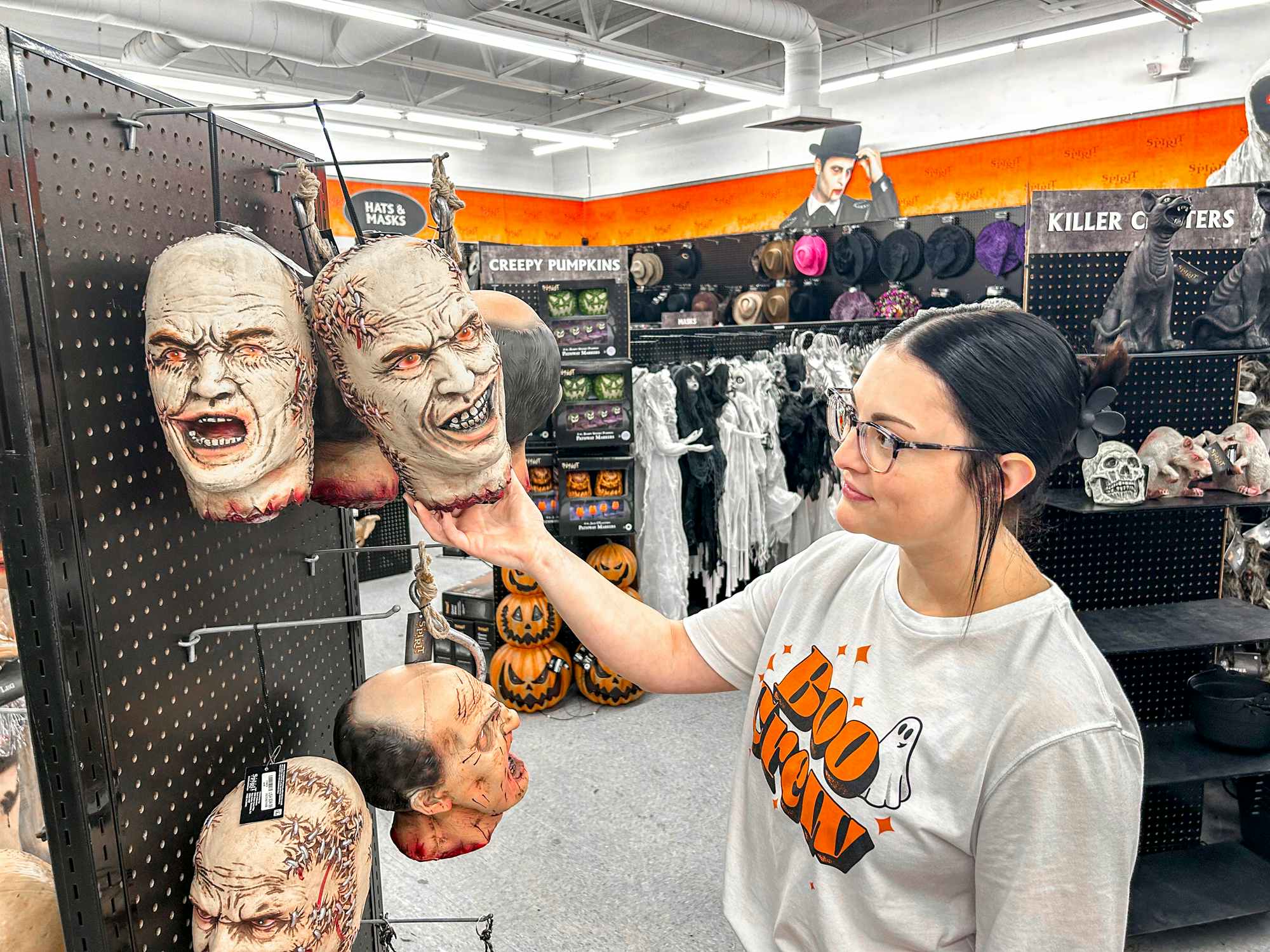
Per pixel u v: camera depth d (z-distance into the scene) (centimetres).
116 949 80
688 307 729
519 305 92
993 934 83
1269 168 590
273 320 69
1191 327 258
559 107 1178
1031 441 82
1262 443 250
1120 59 790
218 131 101
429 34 685
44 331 70
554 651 381
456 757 85
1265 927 245
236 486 68
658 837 284
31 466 69
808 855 98
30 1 589
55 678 72
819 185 998
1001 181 880
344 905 81
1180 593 275
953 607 92
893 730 92
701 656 121
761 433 411
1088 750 79
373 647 460
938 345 84
